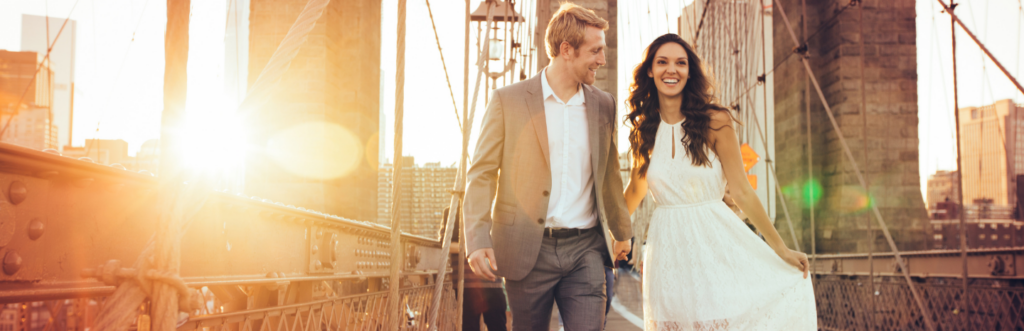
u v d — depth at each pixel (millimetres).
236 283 1479
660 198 1943
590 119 2004
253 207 1572
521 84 2027
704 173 1868
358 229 2629
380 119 9523
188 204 741
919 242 9461
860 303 5781
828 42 10484
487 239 1812
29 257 917
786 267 1843
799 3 10875
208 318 1348
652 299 1938
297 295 1984
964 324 4105
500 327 3627
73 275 999
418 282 3777
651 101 1995
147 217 1176
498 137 1972
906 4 10148
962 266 3881
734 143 1887
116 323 684
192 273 1289
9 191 880
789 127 11062
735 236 1850
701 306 1820
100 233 1062
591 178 2012
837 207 10031
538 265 1916
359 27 9078
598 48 1959
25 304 962
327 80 8406
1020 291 3471
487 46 2453
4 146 840
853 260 6059
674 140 1917
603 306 1932
